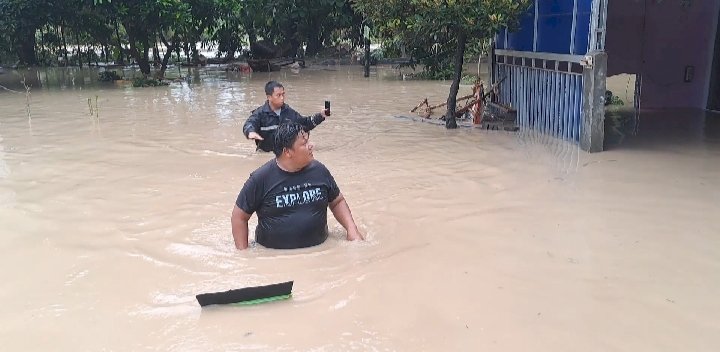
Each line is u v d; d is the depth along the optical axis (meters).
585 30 8.67
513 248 5.11
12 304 4.28
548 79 9.91
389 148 9.13
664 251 5.00
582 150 8.74
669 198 6.41
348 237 5.31
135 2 19.06
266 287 4.15
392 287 4.41
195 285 4.51
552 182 7.07
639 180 7.11
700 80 12.62
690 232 5.42
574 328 3.82
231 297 4.16
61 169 8.07
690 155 8.33
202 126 11.30
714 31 12.15
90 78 21.56
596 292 4.29
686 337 3.70
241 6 24.91
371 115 12.34
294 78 20.50
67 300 4.33
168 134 10.52
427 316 3.99
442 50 11.19
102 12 18.97
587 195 6.56
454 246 5.17
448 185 7.03
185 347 3.70
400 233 5.49
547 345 3.63
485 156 8.46
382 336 3.77
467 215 5.96
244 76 21.59
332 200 5.31
